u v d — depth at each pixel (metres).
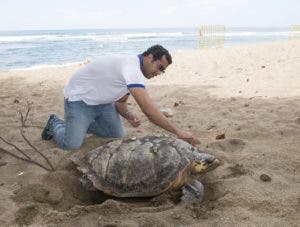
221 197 3.58
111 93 4.39
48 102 7.89
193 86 9.18
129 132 5.55
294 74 10.08
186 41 41.97
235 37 55.75
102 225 3.15
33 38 53.00
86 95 4.46
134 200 3.72
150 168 3.56
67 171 4.18
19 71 12.88
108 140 5.04
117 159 3.66
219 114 6.47
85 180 3.75
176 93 8.38
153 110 3.80
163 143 3.73
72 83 4.55
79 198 3.82
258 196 3.52
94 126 4.93
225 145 4.89
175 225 3.13
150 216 3.24
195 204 3.49
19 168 4.32
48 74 11.93
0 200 3.57
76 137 4.57
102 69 4.33
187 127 5.85
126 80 3.82
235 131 5.50
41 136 5.41
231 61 13.27
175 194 3.77
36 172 4.15
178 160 3.59
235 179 3.88
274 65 11.72
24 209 3.36
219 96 7.93
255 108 6.75
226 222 3.14
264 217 3.21
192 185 3.58
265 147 4.79
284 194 3.56
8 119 6.46
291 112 6.36
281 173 4.06
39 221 3.25
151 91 8.87
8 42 40.31
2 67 16.27
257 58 13.50
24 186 3.82
